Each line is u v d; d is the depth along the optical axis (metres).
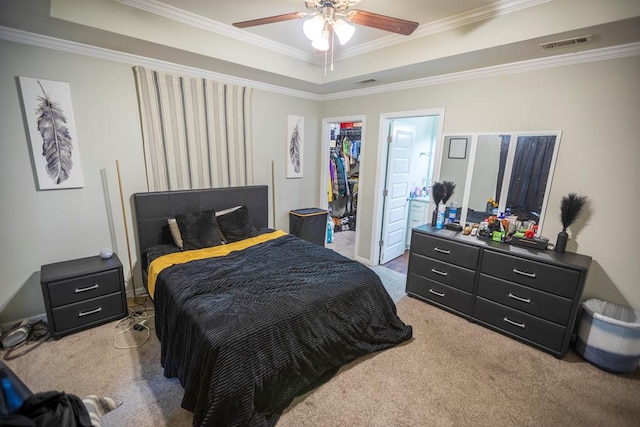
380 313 2.28
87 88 2.50
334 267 2.40
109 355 2.14
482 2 2.07
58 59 2.34
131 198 2.88
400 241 4.43
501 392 1.91
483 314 2.61
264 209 3.87
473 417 1.72
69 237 2.58
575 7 1.82
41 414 0.98
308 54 3.33
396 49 2.76
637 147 2.10
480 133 2.85
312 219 4.18
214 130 3.31
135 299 2.88
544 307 2.26
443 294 2.88
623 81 2.11
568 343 2.18
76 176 2.54
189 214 2.99
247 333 1.58
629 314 2.19
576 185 2.38
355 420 1.69
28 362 2.05
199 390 1.50
